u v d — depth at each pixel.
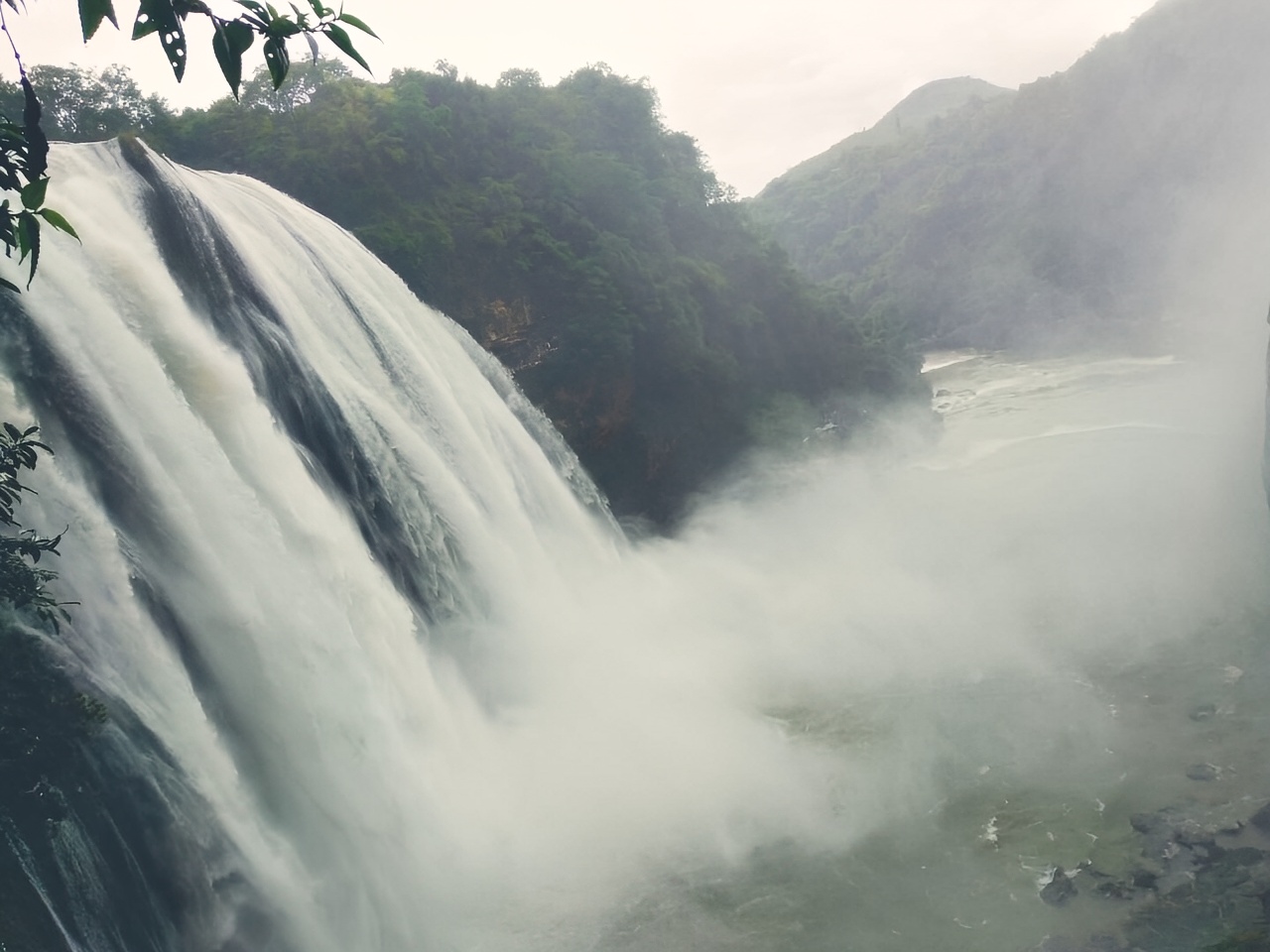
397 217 52.56
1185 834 23.06
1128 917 20.67
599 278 58.06
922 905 21.77
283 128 54.78
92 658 16.02
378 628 24.50
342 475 27.58
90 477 18.19
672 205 76.12
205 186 29.55
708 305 69.19
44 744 14.12
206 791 17.12
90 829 14.52
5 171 6.29
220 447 21.55
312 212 37.44
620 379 57.88
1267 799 24.12
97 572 17.05
